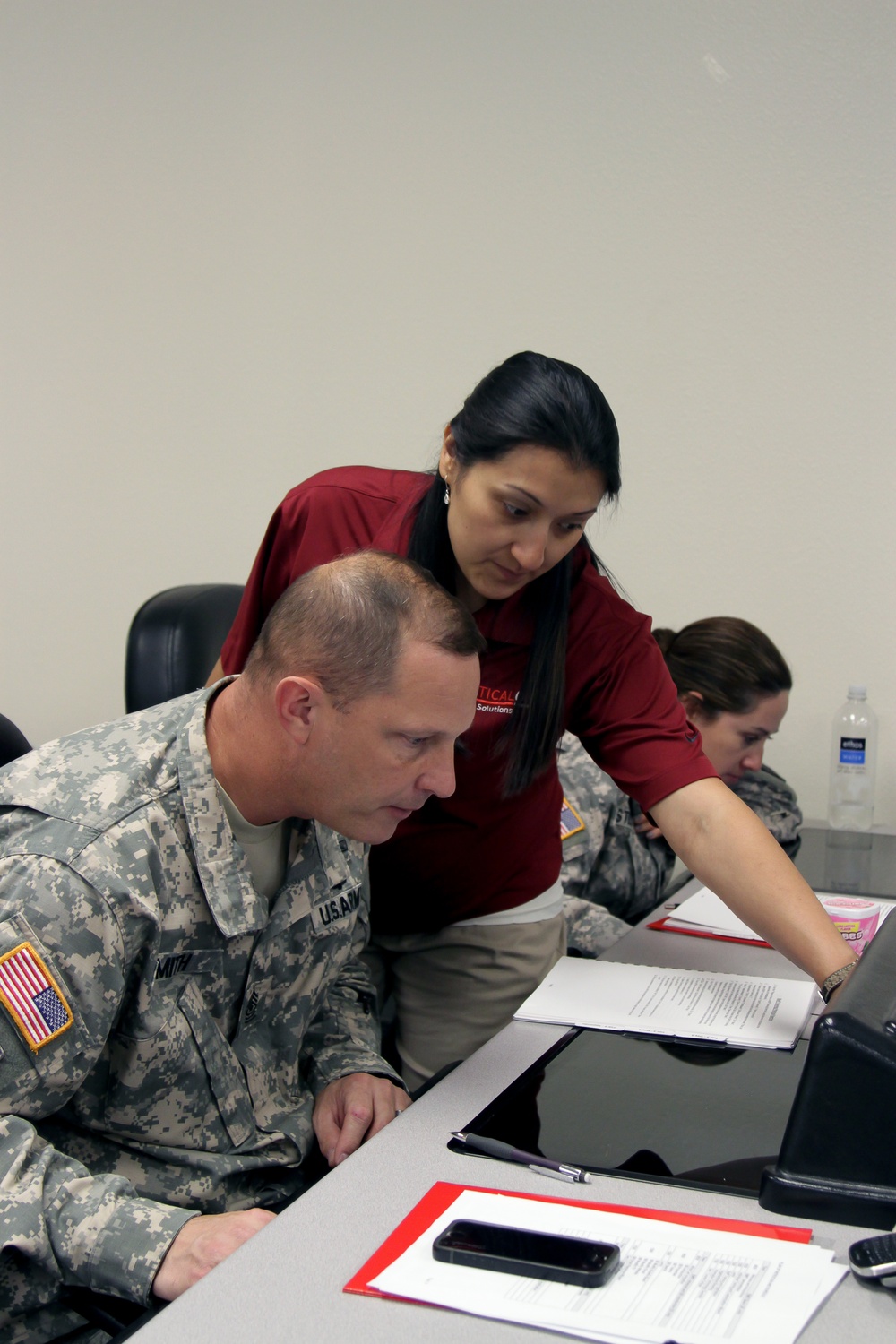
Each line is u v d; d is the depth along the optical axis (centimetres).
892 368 231
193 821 111
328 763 103
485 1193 89
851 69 227
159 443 282
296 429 271
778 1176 87
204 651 199
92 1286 95
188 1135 115
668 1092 106
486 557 124
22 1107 101
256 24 263
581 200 246
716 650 204
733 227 237
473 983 163
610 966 137
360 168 260
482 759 145
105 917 103
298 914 121
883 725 240
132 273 280
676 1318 72
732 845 122
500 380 120
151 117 274
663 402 245
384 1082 128
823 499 238
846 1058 87
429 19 251
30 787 111
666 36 237
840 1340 71
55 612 295
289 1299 76
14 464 294
